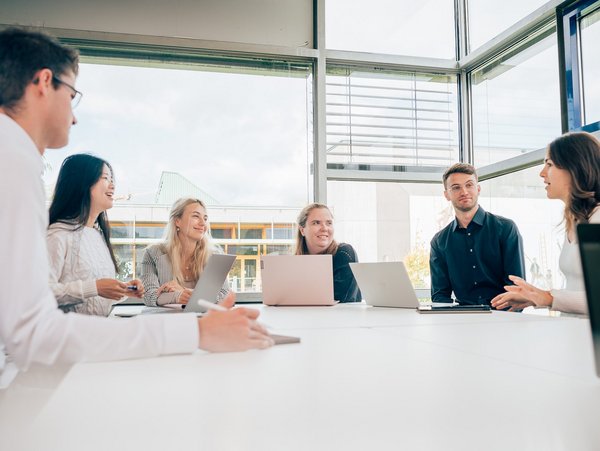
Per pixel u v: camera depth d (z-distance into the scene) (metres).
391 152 3.94
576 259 2.12
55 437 0.54
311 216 3.02
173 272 2.78
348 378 0.80
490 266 2.90
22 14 3.34
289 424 0.58
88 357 0.84
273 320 1.72
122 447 0.51
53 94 1.00
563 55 3.03
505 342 1.18
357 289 2.99
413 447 0.50
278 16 3.74
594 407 0.63
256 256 3.64
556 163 2.23
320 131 3.72
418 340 1.21
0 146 0.81
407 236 3.93
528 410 0.62
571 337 1.26
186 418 0.60
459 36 4.11
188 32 3.57
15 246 0.78
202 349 0.95
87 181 2.15
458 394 0.70
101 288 1.85
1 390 0.80
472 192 2.84
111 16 3.46
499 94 3.72
